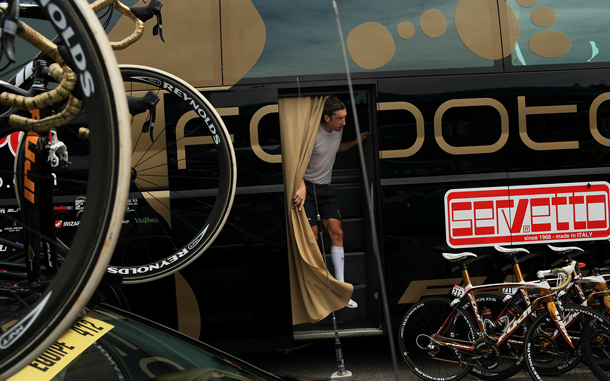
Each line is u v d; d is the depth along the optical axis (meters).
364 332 4.25
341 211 4.79
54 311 0.99
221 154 3.04
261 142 4.03
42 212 2.02
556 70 4.17
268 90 4.03
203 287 4.00
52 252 2.03
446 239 4.12
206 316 4.01
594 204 4.20
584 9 4.22
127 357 1.88
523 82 4.14
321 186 4.48
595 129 4.19
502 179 4.14
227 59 4.02
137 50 3.96
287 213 4.23
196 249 3.06
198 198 3.96
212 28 4.02
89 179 1.02
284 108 4.21
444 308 4.13
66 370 1.63
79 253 1.00
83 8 1.02
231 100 4.01
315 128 4.23
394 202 4.09
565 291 4.09
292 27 4.06
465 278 4.05
